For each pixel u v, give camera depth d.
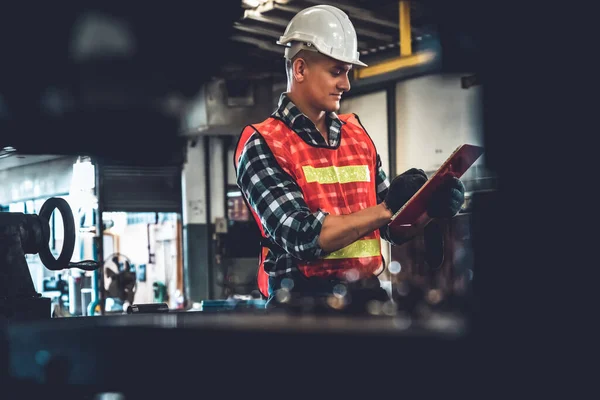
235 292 15.38
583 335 0.88
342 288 2.52
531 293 0.93
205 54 1.29
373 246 2.90
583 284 0.89
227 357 1.20
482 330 0.89
